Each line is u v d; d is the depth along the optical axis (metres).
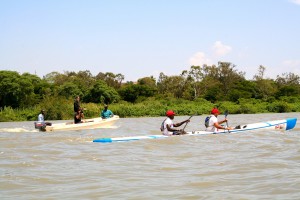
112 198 5.11
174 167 7.42
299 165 7.26
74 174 6.82
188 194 5.24
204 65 84.88
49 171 7.14
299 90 68.38
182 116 44.81
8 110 46.03
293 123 16.14
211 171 6.91
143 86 68.62
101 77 86.69
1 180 6.36
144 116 47.09
